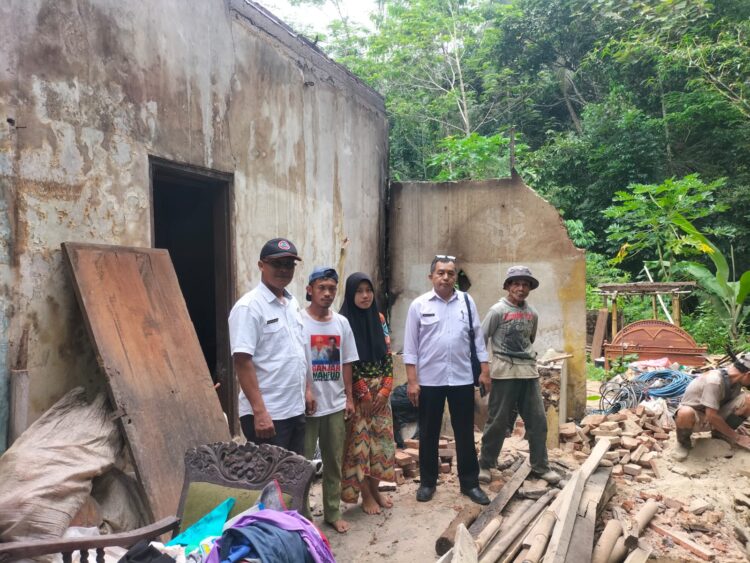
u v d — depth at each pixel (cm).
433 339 400
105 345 307
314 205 604
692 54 1279
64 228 314
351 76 700
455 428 407
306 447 344
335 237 654
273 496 201
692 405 482
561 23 1808
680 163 1554
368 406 375
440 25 1777
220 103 451
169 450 315
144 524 297
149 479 295
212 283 556
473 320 407
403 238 769
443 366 399
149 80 376
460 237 742
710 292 1132
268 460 224
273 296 310
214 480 229
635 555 337
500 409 425
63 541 192
